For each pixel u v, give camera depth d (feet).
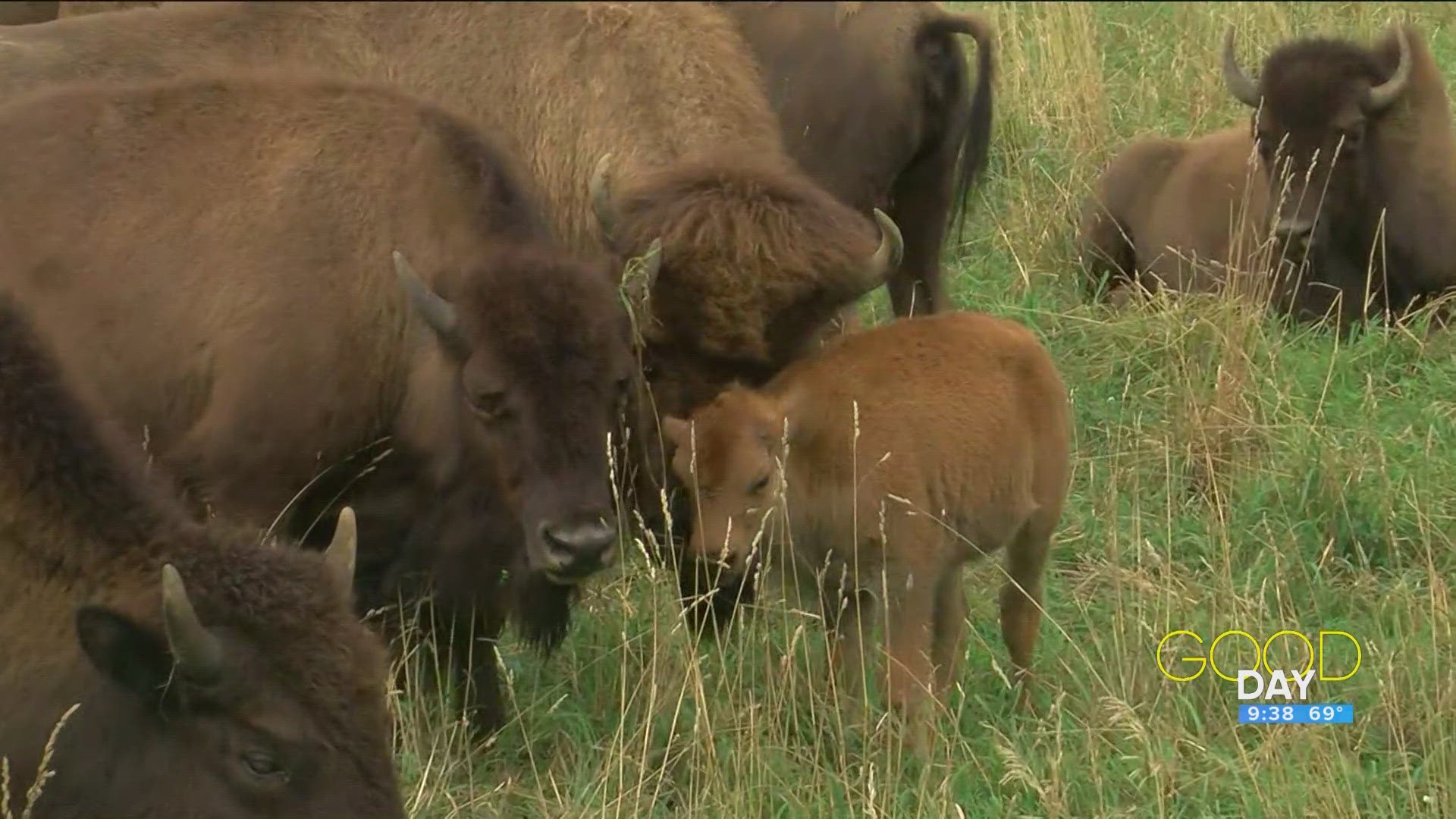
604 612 45.93
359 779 30.45
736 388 41.70
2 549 32.07
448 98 54.39
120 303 43.52
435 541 43.06
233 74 46.91
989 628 47.19
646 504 43.39
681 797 39.73
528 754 42.83
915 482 41.01
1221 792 39.11
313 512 44.11
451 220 43.39
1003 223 71.67
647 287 41.78
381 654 31.55
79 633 29.86
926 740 40.34
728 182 44.11
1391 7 87.66
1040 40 80.48
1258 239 65.41
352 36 55.16
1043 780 39.32
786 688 41.73
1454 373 58.13
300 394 42.50
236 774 30.48
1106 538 49.65
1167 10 90.22
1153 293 68.59
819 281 43.37
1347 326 65.26
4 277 43.73
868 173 62.23
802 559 42.39
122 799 30.94
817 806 38.45
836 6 61.67
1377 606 46.21
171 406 43.42
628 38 53.93
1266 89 65.67
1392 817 36.94
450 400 41.47
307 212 43.52
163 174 44.45
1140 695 42.04
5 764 29.76
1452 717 39.58
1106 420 56.18
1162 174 71.56
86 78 53.57
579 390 39.24
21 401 32.19
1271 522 50.70
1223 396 54.03
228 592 30.78
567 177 53.57
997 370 42.98
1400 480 50.90
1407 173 65.31
